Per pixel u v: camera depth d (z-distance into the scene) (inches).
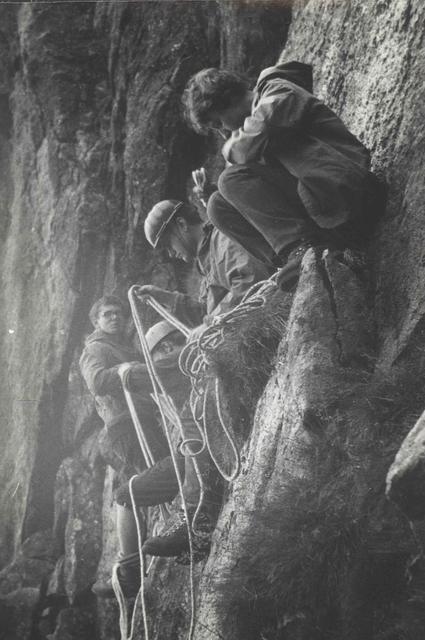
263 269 300.4
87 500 445.4
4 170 564.4
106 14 494.3
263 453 260.5
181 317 336.8
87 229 463.2
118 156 469.4
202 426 294.8
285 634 231.9
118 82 478.3
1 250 547.2
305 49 375.6
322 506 232.7
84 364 357.4
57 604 434.0
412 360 246.4
